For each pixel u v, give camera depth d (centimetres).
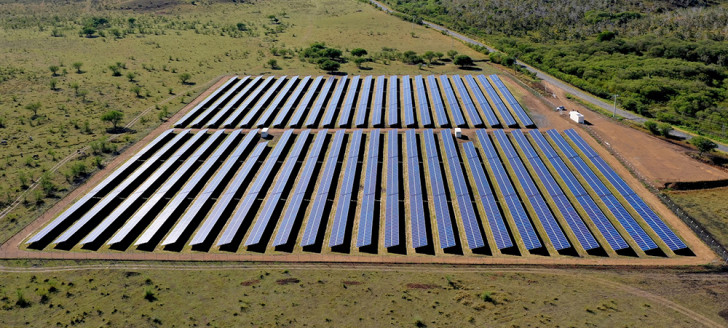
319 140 9769
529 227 6656
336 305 5216
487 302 5162
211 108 11800
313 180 8388
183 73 15062
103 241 6769
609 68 15000
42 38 18912
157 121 11269
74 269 6156
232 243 6669
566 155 8812
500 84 13062
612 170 8106
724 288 5341
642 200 7244
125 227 6881
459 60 15688
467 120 10950
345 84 13838
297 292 5512
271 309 5178
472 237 6538
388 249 6538
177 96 13000
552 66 15512
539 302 5122
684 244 6222
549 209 7125
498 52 16800
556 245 6281
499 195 7656
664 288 5375
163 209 7538
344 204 7431
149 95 13012
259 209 7469
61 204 7788
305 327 4844
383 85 13412
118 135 10425
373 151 9294
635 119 11056
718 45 16425
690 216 6906
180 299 5438
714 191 7519
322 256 6412
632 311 4900
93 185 8375
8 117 11106
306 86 13638
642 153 8831
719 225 6656
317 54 16662
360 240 6562
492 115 10756
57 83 13612
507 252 6375
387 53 17388
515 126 10294
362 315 5009
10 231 7044
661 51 16775
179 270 6097
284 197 7838
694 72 14450
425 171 8625
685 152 8756
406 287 5572
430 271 6009
